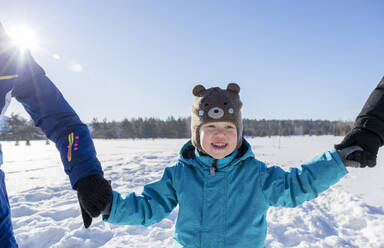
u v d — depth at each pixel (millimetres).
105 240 3139
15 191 5203
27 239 3023
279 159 11289
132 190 5371
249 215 1305
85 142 1121
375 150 1105
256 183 1334
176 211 4047
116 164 9195
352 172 7281
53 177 6754
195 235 1322
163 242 3076
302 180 1239
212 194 1347
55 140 1134
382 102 1107
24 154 14188
